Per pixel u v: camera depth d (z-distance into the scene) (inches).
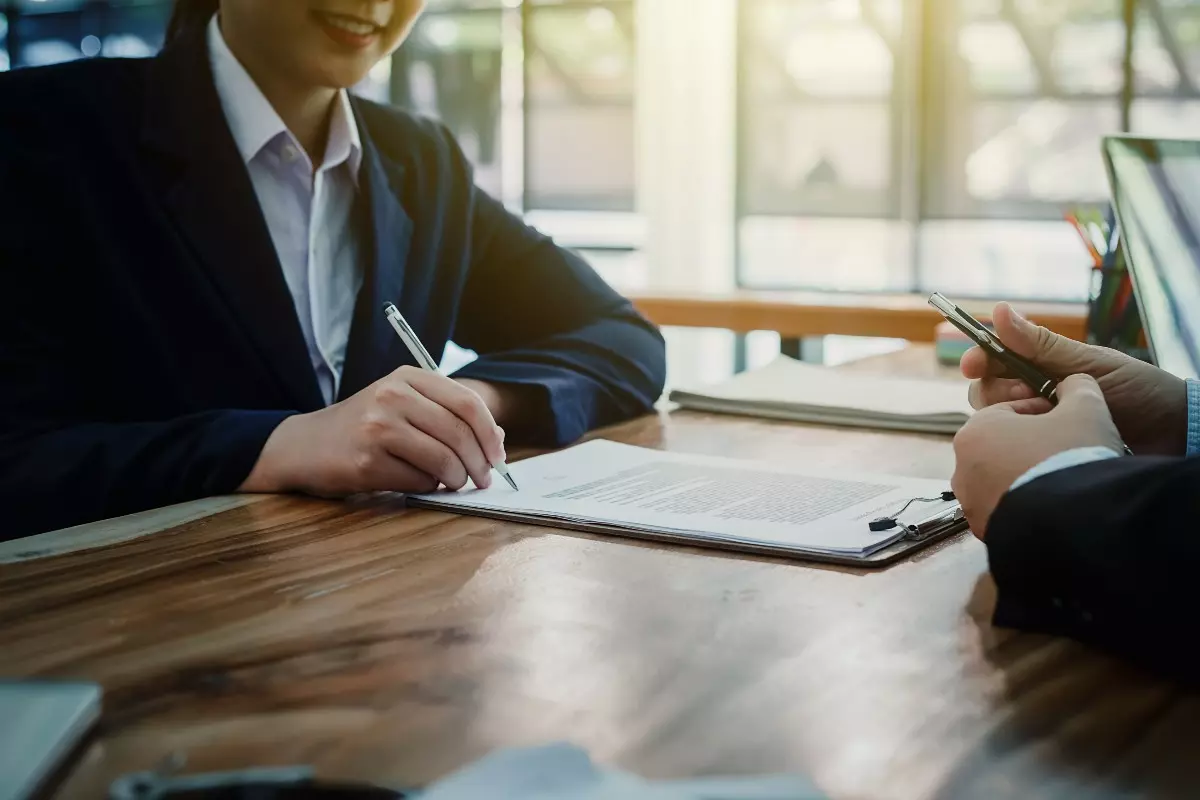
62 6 294.8
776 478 36.3
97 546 29.0
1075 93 219.5
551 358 48.3
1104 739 18.1
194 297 47.1
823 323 102.8
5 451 37.4
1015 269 229.1
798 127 238.2
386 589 25.5
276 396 48.0
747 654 21.7
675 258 230.7
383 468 33.8
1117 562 21.1
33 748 16.0
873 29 230.4
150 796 14.3
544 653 21.6
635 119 250.7
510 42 257.4
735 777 16.7
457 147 60.2
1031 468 24.4
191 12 52.6
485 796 14.3
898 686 20.2
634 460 39.4
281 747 17.4
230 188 48.1
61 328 45.3
